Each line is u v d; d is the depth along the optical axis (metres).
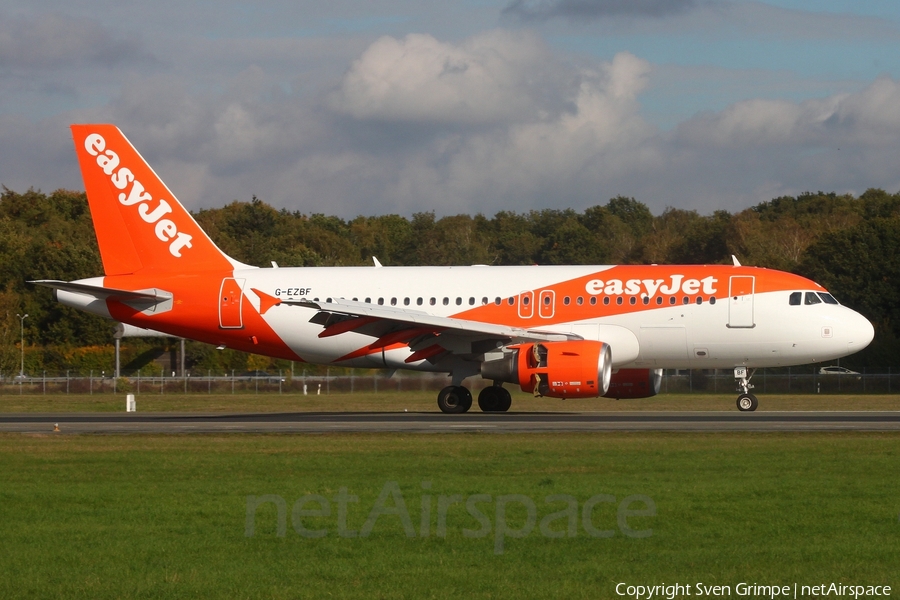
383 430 70.62
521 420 79.81
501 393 91.75
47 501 41.41
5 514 38.78
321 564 31.11
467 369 89.12
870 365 174.00
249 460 53.88
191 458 55.12
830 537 34.16
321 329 93.25
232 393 161.50
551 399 124.19
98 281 96.75
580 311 88.12
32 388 169.75
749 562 31.06
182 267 97.19
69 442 64.56
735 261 90.31
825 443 59.62
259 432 70.38
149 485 45.47
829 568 30.41
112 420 86.50
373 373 168.88
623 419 80.38
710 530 35.25
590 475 46.97
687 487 43.06
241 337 95.44
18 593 28.45
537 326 88.62
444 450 57.47
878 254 195.88
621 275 88.88
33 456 56.78
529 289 89.38
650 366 89.75
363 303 91.62
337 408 113.00
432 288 91.50
